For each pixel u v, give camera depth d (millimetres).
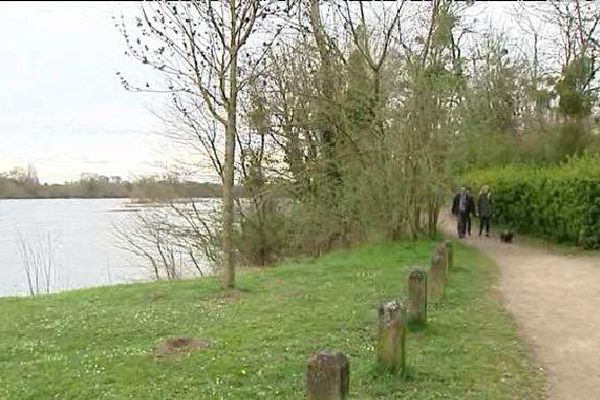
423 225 25797
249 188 27703
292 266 20078
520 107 45562
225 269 15523
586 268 19469
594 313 12664
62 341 11141
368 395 7809
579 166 25594
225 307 13312
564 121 38531
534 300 14023
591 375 8742
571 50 37594
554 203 26422
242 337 10555
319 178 26562
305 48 25828
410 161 23953
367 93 24844
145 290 16266
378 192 24250
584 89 36812
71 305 14578
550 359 9484
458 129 24422
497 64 45938
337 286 15414
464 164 28859
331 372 5570
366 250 22781
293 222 27328
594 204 23766
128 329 11680
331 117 25406
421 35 24938
